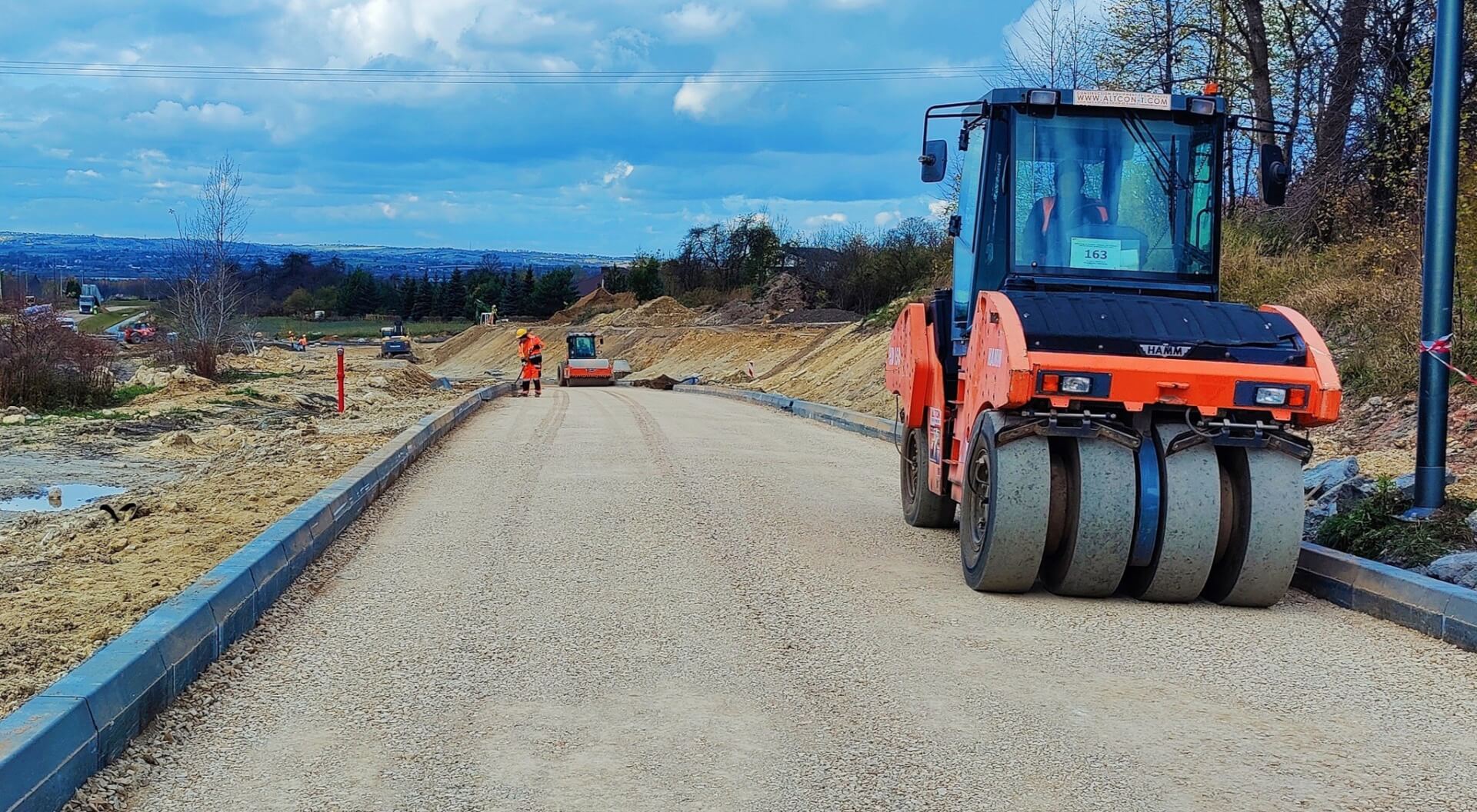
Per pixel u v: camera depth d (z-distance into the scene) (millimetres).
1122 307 7750
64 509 12242
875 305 54938
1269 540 7395
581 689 5879
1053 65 25859
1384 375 13602
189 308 34469
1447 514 8383
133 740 5062
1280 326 7691
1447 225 8391
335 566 8523
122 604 7145
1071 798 4645
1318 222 19641
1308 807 4594
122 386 26953
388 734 5266
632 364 60812
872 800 4613
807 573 8438
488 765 4926
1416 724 5520
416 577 8195
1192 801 4629
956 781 4793
